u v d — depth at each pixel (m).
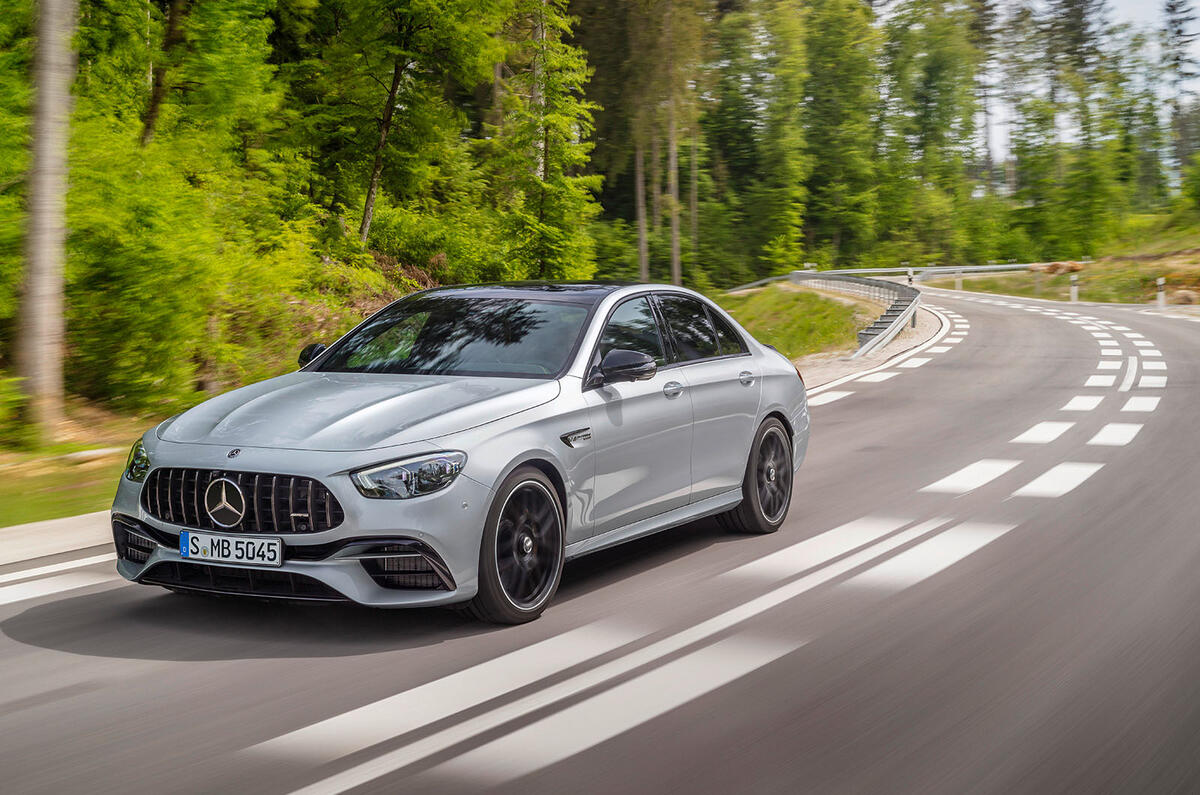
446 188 48.66
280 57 35.59
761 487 6.68
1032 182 88.81
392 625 4.85
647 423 5.64
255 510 4.54
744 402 6.47
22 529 6.83
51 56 10.65
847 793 3.15
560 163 47.97
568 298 5.90
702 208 81.06
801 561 5.99
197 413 5.15
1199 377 15.84
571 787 3.18
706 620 4.89
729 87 83.50
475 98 54.41
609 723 3.68
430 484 4.54
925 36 91.81
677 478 5.91
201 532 4.61
